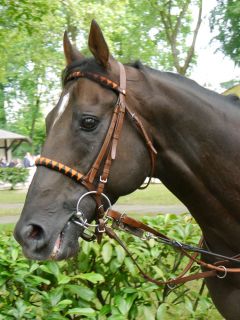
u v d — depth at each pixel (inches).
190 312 129.3
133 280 123.6
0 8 350.0
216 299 101.0
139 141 87.3
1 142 1141.7
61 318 102.8
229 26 845.2
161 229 134.0
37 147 1545.3
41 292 107.8
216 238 97.6
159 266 128.4
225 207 94.0
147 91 89.0
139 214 441.7
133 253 118.8
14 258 109.0
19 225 80.9
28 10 337.7
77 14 394.9
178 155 90.4
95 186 83.9
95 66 86.5
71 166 82.4
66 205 81.7
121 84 86.2
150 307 116.4
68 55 91.9
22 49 578.6
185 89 92.2
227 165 92.4
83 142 82.9
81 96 84.2
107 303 123.6
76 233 83.5
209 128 91.3
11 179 784.3
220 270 94.0
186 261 135.9
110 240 117.6
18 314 101.2
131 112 86.0
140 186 89.7
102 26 432.5
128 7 741.9
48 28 462.0
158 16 851.4
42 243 79.4
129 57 820.6
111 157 83.7
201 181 92.1
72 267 121.6
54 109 87.1
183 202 96.3
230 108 96.1
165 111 89.0
